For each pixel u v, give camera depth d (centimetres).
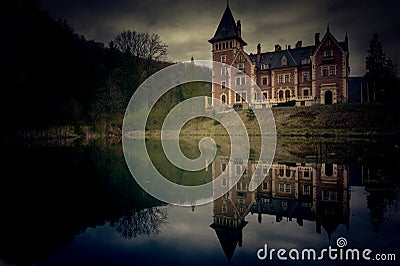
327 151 1941
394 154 1502
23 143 3056
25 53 3453
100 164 1661
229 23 5572
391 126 3091
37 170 1419
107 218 689
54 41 4184
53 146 2859
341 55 4509
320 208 729
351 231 564
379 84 4366
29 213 723
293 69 5091
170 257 476
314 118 3784
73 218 687
